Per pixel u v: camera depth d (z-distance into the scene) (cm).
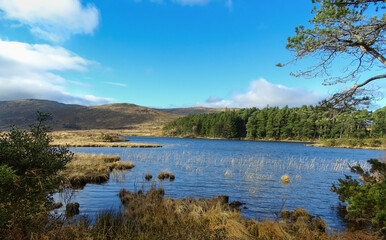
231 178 1872
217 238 638
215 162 2822
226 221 772
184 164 2614
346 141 6994
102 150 4341
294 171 2333
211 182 1706
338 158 3809
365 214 745
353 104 747
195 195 1334
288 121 10719
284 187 1602
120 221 747
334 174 2216
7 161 582
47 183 630
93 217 879
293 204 1210
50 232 576
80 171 1705
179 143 7781
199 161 2909
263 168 2477
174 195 1320
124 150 4419
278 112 11200
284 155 4125
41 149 642
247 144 7881
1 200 525
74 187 1416
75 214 921
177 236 634
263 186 1614
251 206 1152
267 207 1145
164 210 884
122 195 1207
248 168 2397
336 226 887
